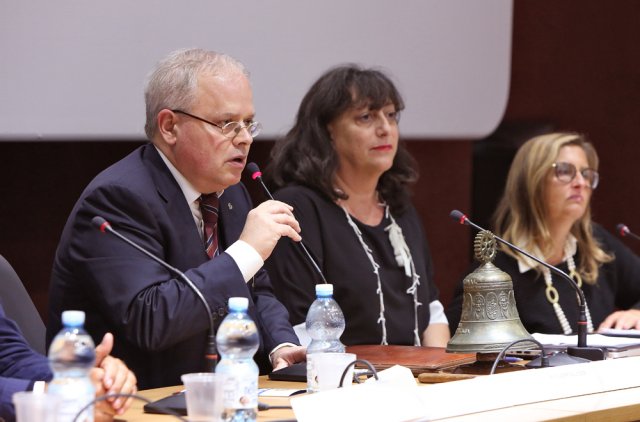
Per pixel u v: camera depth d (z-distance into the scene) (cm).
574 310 877
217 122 603
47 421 360
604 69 1289
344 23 1004
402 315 795
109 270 570
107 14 855
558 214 880
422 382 541
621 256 934
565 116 1301
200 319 566
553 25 1293
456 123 1100
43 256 941
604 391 526
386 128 796
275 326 647
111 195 585
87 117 850
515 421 445
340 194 791
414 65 1064
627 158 1281
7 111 812
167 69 612
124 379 455
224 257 582
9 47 810
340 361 495
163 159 616
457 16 1093
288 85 964
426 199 1188
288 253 764
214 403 394
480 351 587
